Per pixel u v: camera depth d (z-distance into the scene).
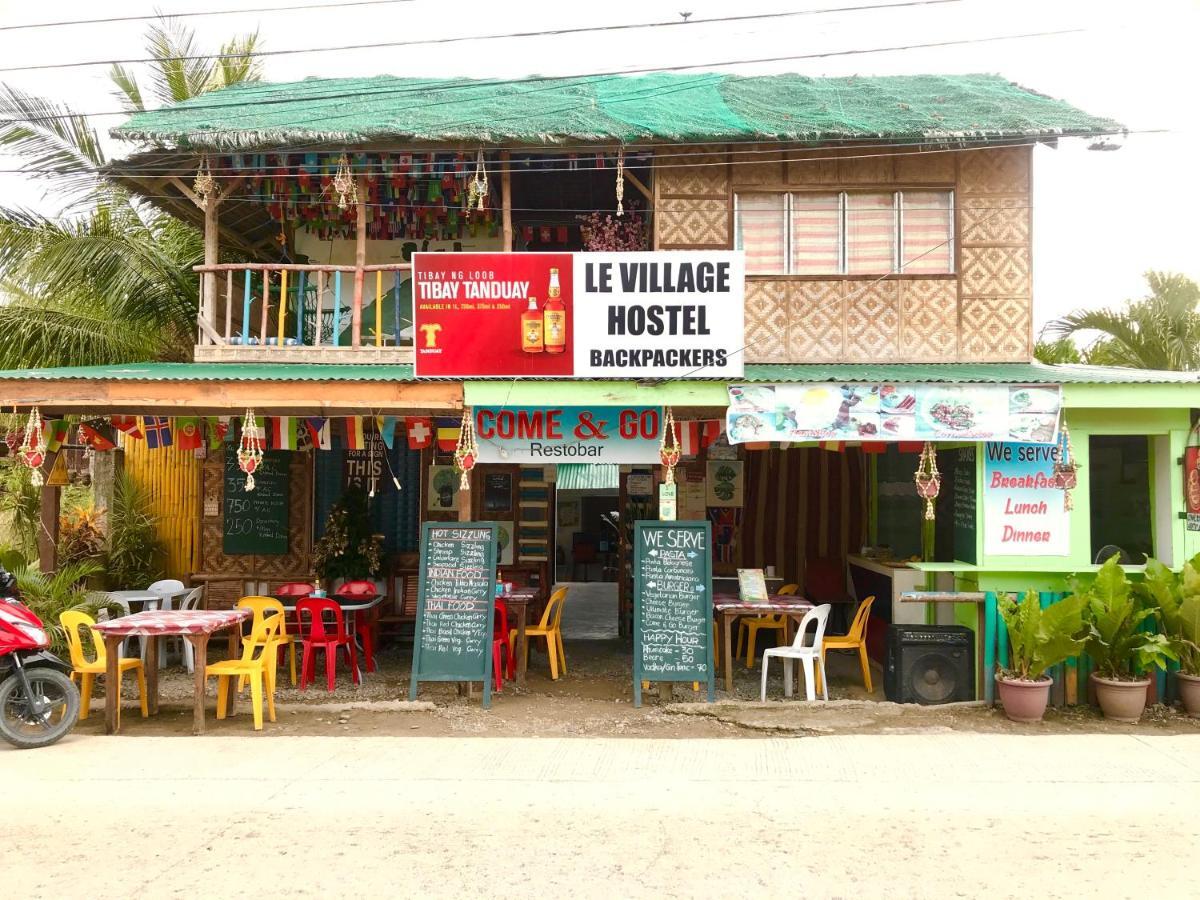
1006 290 10.59
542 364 9.20
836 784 6.52
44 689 7.73
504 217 10.34
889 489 12.27
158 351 14.24
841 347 10.49
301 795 6.29
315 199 11.42
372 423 10.95
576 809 6.02
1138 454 10.12
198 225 12.96
